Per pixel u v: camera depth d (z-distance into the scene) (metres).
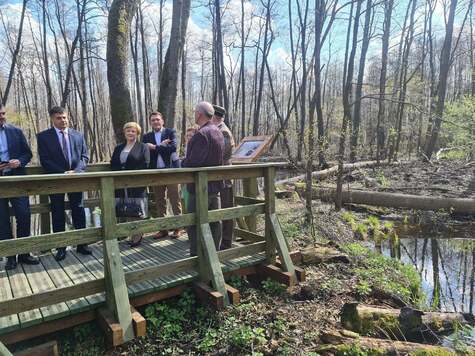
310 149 7.66
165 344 3.31
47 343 3.02
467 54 23.42
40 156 4.27
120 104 6.38
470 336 3.86
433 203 9.59
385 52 16.50
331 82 30.20
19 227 4.15
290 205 9.84
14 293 3.36
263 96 36.78
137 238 4.86
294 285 4.40
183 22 7.14
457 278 6.24
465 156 15.21
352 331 3.72
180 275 3.90
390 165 15.98
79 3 16.09
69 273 3.84
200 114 4.13
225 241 4.66
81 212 4.52
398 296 4.68
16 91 25.36
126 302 3.21
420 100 18.38
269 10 20.70
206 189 3.95
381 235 8.15
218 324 3.55
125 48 6.48
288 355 3.24
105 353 3.13
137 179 3.49
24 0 14.45
